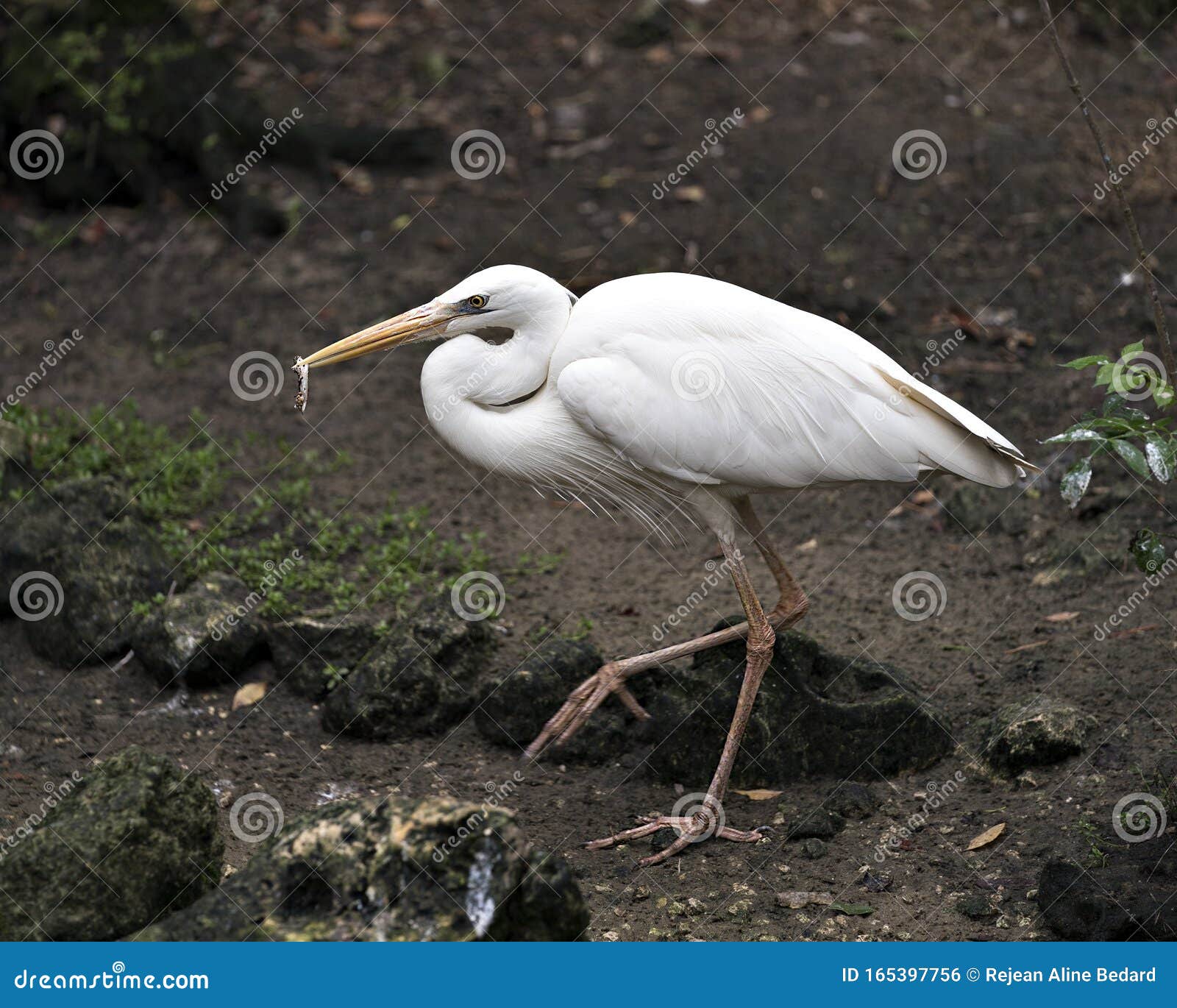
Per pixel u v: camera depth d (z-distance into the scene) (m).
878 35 20.81
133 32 18.50
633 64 20.50
